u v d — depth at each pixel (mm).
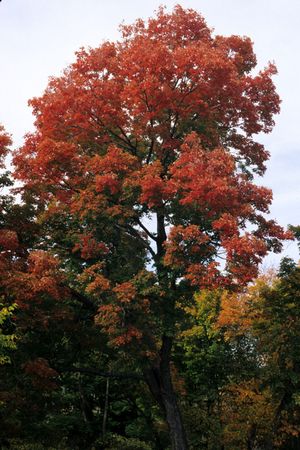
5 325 19922
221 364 30641
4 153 21391
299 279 27344
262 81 24031
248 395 29094
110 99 21969
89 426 31203
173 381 29984
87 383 31859
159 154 22203
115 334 19672
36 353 21953
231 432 29062
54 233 23188
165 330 20281
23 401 18875
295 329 26656
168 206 20719
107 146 22828
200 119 22562
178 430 21938
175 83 22016
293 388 27312
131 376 23281
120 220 20422
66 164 21312
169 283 20484
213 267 18625
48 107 22078
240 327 29672
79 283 23391
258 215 21500
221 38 24406
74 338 23391
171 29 23344
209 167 19078
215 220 19266
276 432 28734
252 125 24078
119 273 21516
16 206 22203
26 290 19062
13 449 23266
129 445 29438
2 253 20438
